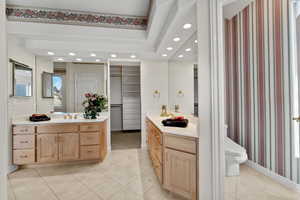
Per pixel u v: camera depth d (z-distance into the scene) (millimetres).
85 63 3508
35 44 2688
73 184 2102
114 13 2533
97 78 3541
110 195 1853
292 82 1758
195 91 2537
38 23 2334
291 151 1776
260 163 2100
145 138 3607
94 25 2488
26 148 2584
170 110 3539
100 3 2248
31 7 2314
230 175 2010
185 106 2836
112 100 4297
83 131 2768
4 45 516
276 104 1914
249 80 2229
